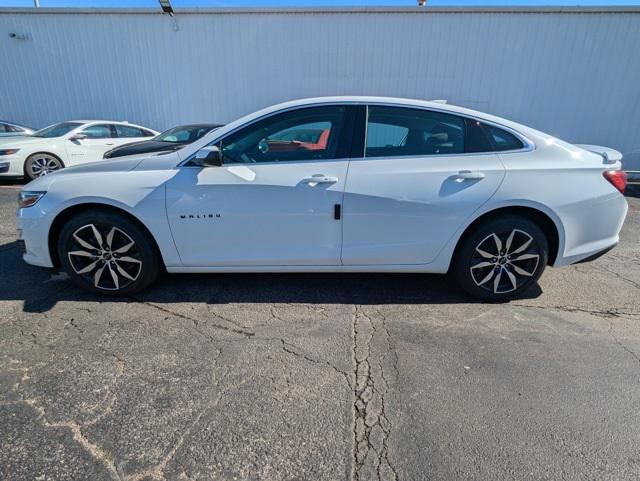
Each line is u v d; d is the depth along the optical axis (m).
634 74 9.59
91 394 1.97
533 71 9.81
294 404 1.92
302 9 9.77
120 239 2.86
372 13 9.71
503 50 9.73
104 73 10.67
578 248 2.89
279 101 10.61
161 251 2.86
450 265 3.01
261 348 2.38
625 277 3.55
